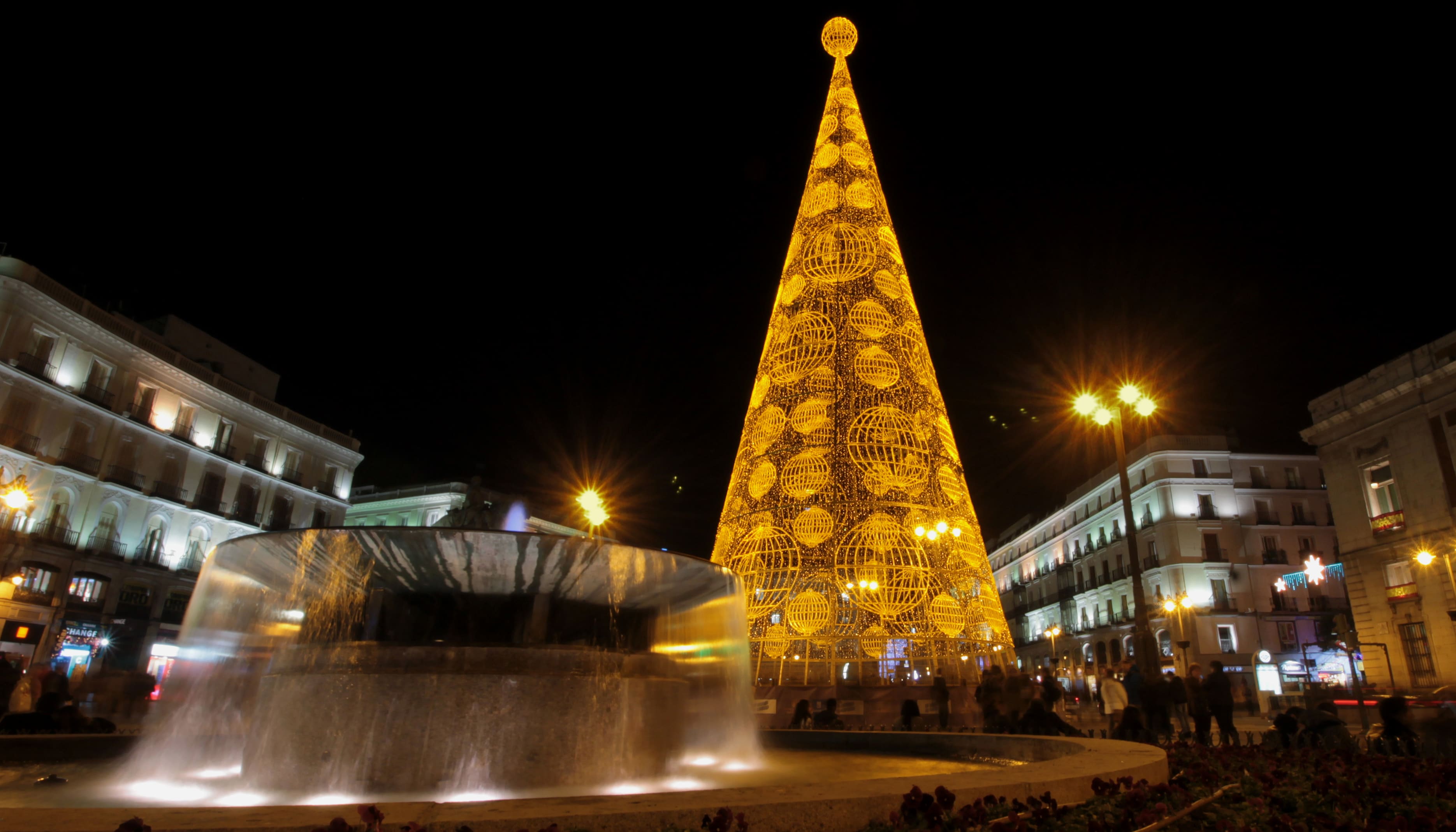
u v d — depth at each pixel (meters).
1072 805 3.86
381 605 5.89
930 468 14.31
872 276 15.50
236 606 6.81
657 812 3.03
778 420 14.80
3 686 12.88
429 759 5.36
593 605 6.21
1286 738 9.86
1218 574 41.22
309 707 5.54
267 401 38.31
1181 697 11.99
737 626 7.62
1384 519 26.11
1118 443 14.34
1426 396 25.05
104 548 30.11
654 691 6.27
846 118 17.20
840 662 13.55
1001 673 12.45
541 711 5.61
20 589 26.89
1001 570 65.50
